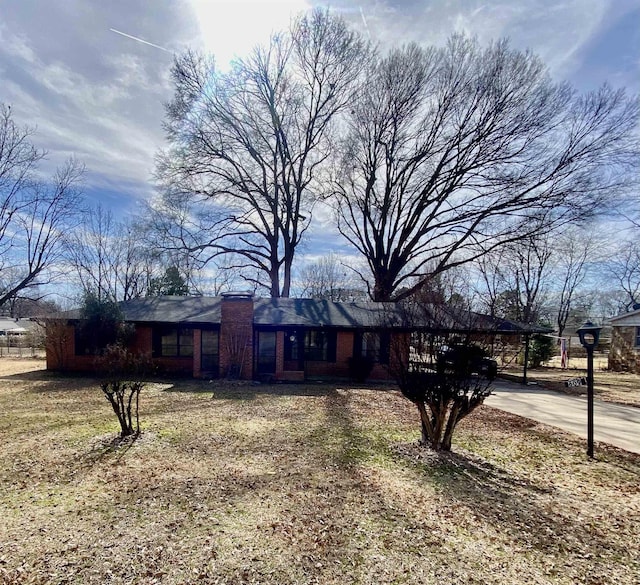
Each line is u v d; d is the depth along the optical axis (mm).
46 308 25797
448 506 4234
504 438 7266
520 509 4230
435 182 20953
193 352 14734
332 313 15891
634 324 19156
